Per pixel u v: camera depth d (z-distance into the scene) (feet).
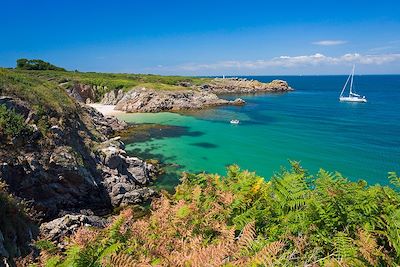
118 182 75.77
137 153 115.03
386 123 203.72
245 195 19.43
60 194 63.98
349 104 315.78
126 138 137.90
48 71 322.34
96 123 138.31
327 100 351.05
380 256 12.80
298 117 222.89
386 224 15.29
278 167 109.09
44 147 65.98
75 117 98.78
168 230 16.85
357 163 115.24
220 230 15.48
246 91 434.30
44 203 60.23
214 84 420.36
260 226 16.40
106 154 81.66
